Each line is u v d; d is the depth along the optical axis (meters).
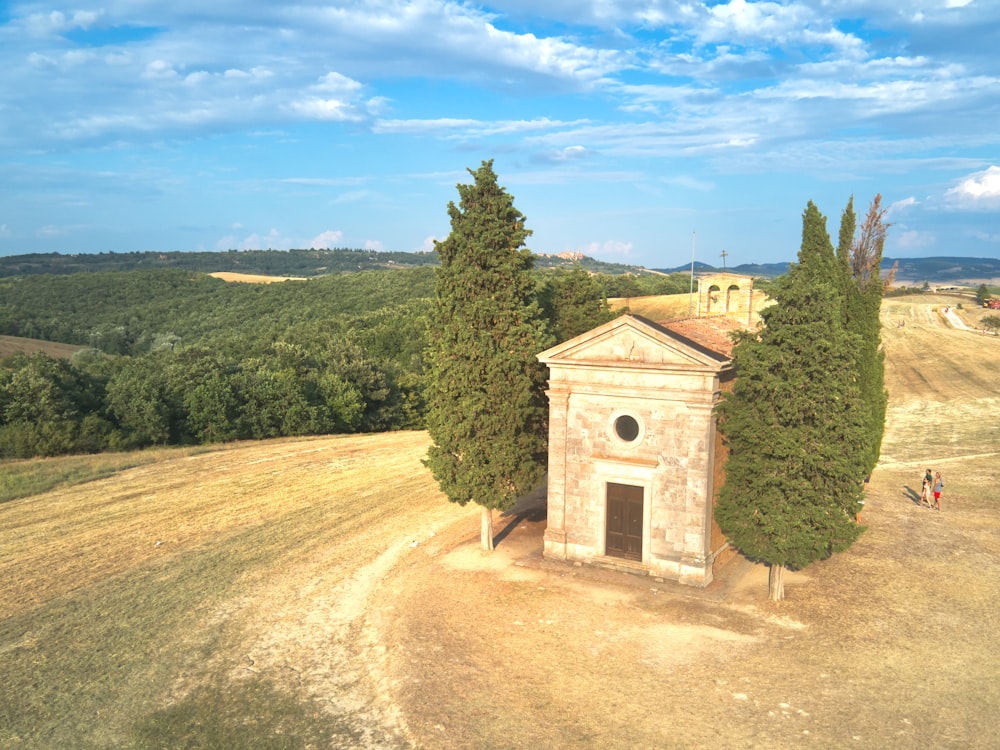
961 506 35.66
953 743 16.12
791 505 22.97
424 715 17.89
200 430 60.19
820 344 22.42
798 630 22.09
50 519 36.34
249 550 31.23
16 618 24.33
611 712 17.80
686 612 23.47
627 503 26.88
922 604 23.89
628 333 25.62
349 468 48.16
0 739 17.34
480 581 26.56
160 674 20.42
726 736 16.67
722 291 38.94
